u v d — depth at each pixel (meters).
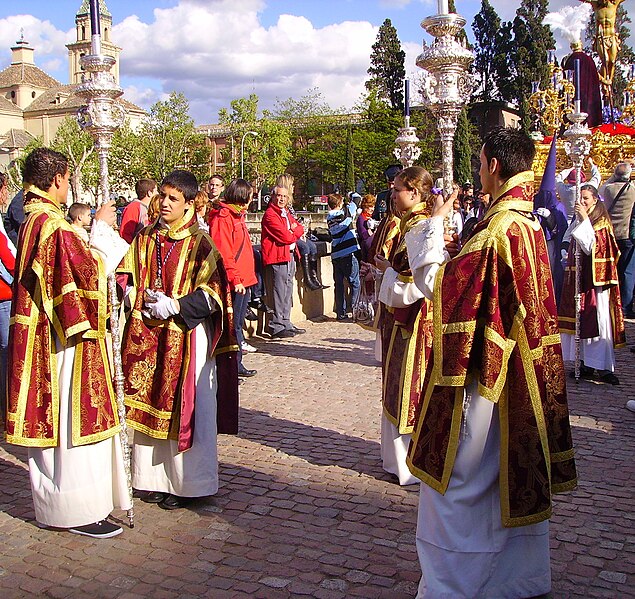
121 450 4.10
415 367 4.60
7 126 75.12
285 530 4.07
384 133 49.53
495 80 54.19
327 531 4.05
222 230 7.33
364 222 10.55
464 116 36.38
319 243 11.67
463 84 4.27
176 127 53.88
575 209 7.21
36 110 75.38
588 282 7.21
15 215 6.82
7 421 3.84
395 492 4.60
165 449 4.37
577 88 7.74
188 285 4.34
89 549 3.86
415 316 4.59
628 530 4.07
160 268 4.36
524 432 3.04
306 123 60.78
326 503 4.43
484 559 3.06
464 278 3.05
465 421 3.08
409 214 4.53
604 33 17.03
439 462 3.09
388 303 4.53
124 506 4.11
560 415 3.18
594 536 3.99
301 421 6.09
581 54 15.59
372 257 5.50
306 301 11.31
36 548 3.88
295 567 3.65
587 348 7.36
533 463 3.04
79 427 3.86
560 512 4.31
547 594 3.21
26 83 82.94
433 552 3.12
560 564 3.68
